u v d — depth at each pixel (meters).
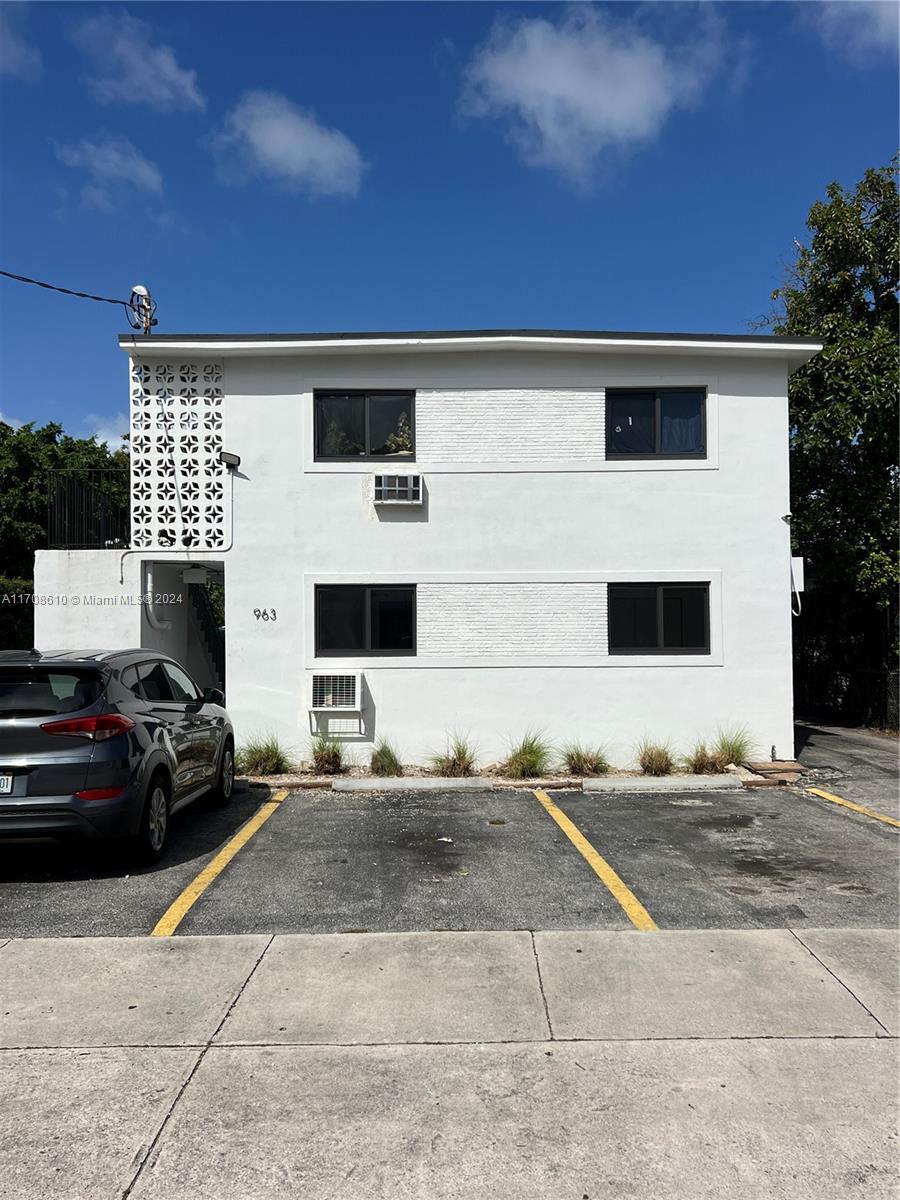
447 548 11.00
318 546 11.01
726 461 11.07
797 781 9.95
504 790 9.66
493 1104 3.20
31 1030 3.78
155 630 11.54
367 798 9.17
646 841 7.14
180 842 7.11
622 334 10.77
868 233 14.39
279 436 11.06
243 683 10.95
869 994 4.11
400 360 11.07
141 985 4.24
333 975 4.34
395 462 11.04
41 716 5.74
